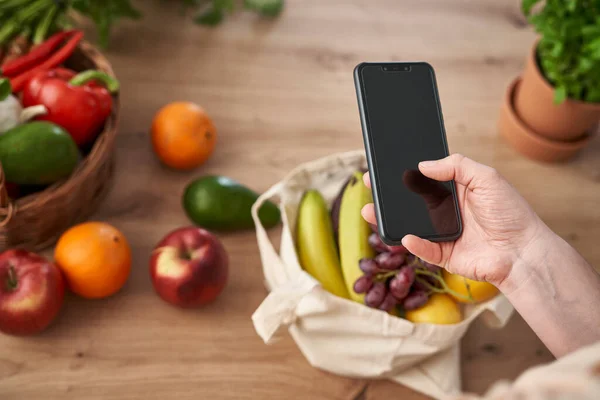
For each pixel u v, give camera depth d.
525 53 1.40
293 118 1.24
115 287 0.96
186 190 1.06
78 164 1.02
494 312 0.86
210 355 0.97
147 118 1.20
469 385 0.98
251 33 1.34
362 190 0.94
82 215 1.04
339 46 1.35
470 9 1.45
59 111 0.95
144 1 1.34
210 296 0.96
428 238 0.76
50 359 0.94
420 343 0.87
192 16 1.35
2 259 0.89
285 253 0.92
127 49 1.27
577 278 0.72
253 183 1.15
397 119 0.78
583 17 1.04
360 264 0.88
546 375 0.30
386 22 1.40
